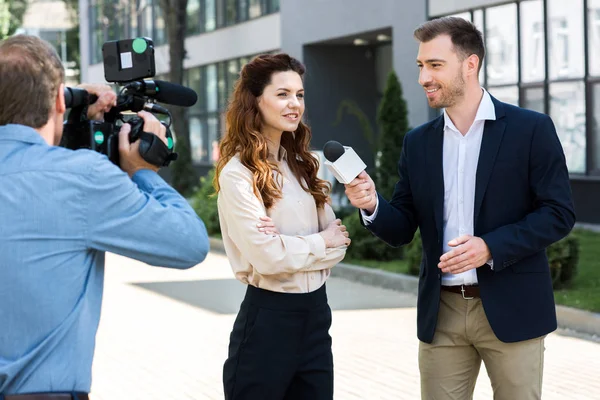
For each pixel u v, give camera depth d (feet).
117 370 24.35
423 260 13.16
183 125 90.22
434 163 12.88
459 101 12.59
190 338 28.32
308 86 83.10
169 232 8.64
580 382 22.39
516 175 12.43
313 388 12.42
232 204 12.21
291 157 13.04
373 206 12.80
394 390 22.07
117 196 8.48
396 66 69.31
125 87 9.79
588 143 54.80
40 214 8.31
